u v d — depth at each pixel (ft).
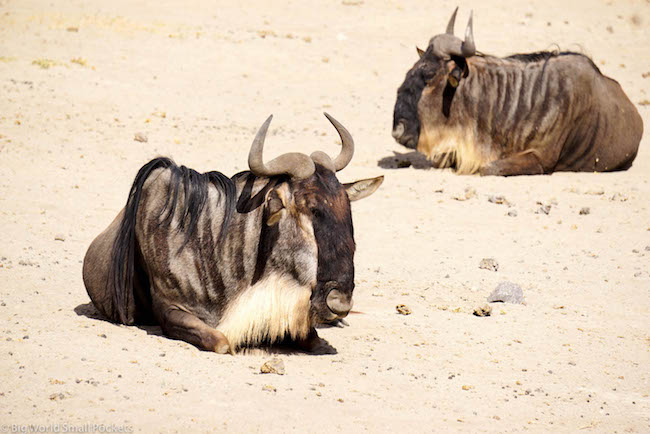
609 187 182.50
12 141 182.70
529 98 190.49
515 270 130.31
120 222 95.76
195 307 88.94
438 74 189.06
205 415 69.97
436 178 185.26
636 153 201.16
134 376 76.48
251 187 89.45
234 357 86.02
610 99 196.75
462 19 362.53
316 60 295.89
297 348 91.61
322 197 85.66
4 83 227.40
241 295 87.81
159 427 66.69
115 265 91.61
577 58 194.70
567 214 161.48
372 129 227.61
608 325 108.17
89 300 102.17
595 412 80.79
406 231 148.56
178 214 89.15
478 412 78.23
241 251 87.86
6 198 148.05
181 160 183.73
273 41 313.53
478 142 190.80
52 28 299.58
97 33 299.79
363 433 70.08
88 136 194.29
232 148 196.95
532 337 102.17
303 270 85.25
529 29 349.61
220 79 265.34
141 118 215.72
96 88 236.43
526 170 189.98
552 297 118.73
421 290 119.34
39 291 103.76
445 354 94.12
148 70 264.11
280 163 86.07
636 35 348.79
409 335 99.66
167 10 358.43
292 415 71.92
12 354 78.23
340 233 85.15
